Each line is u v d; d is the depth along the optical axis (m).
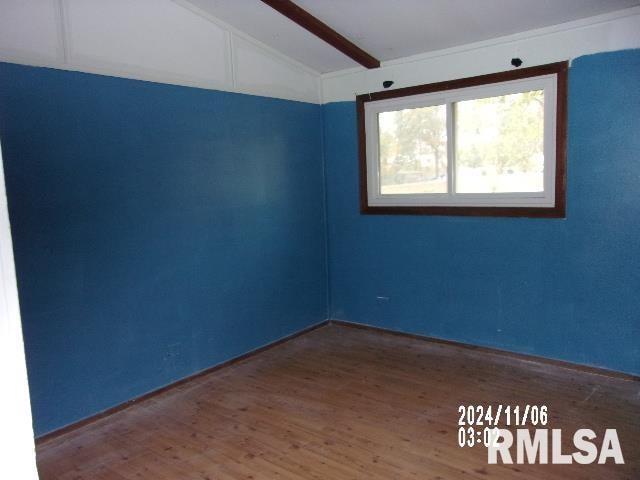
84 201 2.89
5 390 0.92
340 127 4.50
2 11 2.52
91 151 2.91
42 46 2.68
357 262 4.56
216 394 3.32
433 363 3.71
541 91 3.46
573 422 2.75
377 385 3.36
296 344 4.26
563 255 3.44
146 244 3.22
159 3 3.22
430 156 4.04
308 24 3.38
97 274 2.97
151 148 3.22
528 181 3.59
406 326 4.32
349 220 4.56
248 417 2.98
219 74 3.64
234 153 3.79
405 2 3.13
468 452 2.51
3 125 2.54
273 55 4.05
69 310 2.85
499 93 3.61
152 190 3.24
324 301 4.76
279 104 4.15
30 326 2.69
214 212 3.66
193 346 3.56
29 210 2.65
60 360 2.83
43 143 2.70
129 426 2.92
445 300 4.05
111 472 2.47
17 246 2.62
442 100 3.89
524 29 3.41
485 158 3.77
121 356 3.12
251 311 4.00
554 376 3.38
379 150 4.35
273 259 4.18
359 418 2.91
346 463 2.46
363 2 3.16
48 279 2.75
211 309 3.68
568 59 3.27
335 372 3.62
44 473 2.48
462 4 3.12
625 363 3.28
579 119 3.26
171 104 3.33
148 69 3.19
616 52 3.10
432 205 4.04
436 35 3.57
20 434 0.95
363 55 3.89
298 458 2.52
